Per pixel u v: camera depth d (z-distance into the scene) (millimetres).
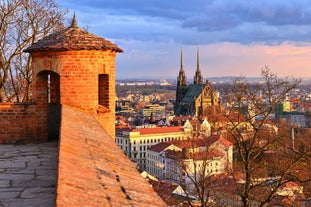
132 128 122812
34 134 15227
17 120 15102
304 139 27875
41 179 8633
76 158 6910
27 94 27719
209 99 158375
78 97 15133
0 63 26766
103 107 15695
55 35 15648
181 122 135125
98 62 15453
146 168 96875
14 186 7961
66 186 5148
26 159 11266
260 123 24297
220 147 40031
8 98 28344
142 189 7066
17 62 28094
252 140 23250
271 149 24234
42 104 15352
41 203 6809
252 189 22875
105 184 6156
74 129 9867
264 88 23875
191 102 158750
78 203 4750
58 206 4312
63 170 5785
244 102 24672
